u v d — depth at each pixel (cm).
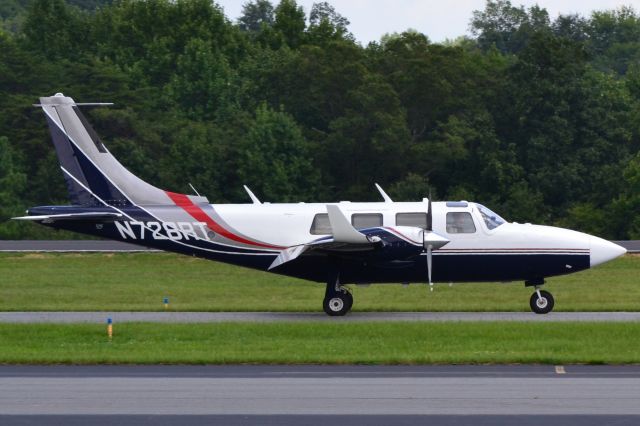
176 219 9606
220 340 7781
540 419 5169
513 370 6475
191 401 5594
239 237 9531
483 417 5212
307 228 9506
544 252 9375
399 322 8650
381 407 5431
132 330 8206
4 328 8294
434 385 5981
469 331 8050
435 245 9025
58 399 5644
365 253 9100
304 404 5506
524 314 9588
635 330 8044
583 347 7325
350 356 6975
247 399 5631
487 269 9406
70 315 9631
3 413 5319
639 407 5397
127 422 5150
